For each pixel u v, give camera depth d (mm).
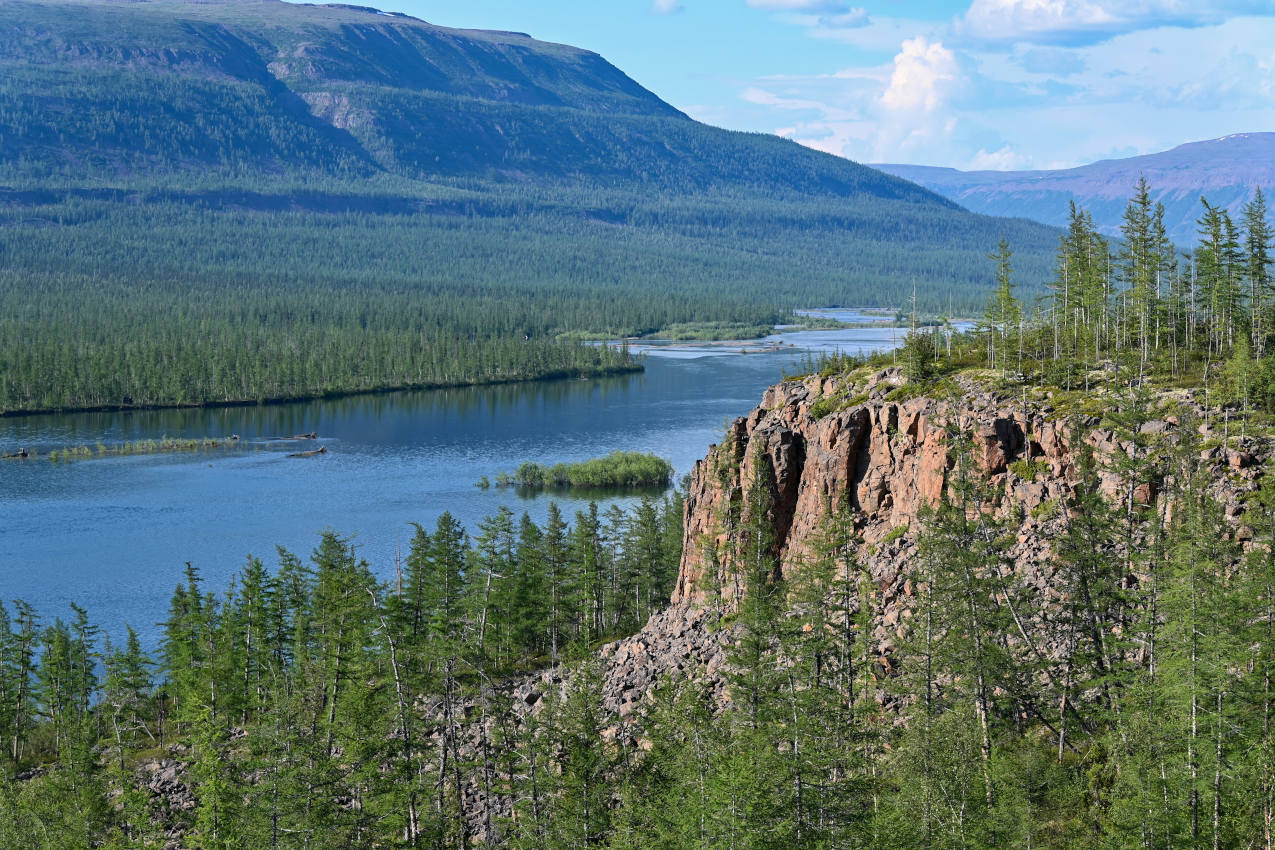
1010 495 95562
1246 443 88688
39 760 129000
